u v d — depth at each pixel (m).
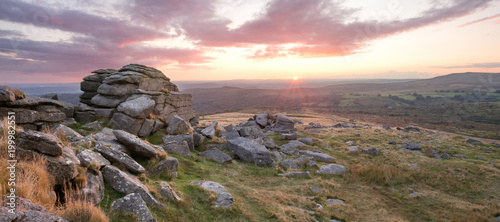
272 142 27.52
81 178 7.74
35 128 15.56
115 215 7.26
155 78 27.80
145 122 20.88
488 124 81.81
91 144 12.28
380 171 19.91
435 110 128.12
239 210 10.37
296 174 18.39
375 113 144.50
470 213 13.83
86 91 25.95
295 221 10.43
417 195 16.44
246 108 176.75
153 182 10.62
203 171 15.55
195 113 34.19
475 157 26.66
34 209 5.43
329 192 15.62
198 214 9.27
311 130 43.38
